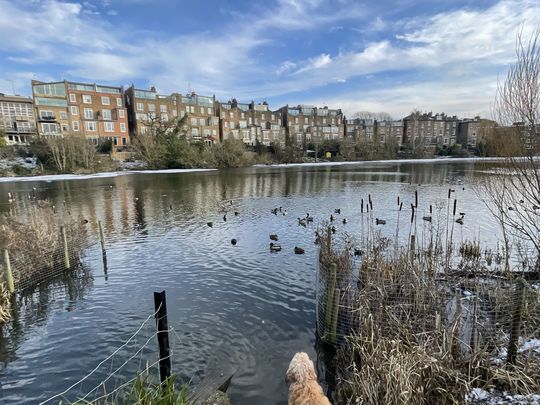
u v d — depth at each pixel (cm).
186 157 5244
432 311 544
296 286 862
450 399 397
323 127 8894
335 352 570
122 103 5975
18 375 529
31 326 679
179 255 1127
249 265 1023
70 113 5416
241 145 6025
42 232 1023
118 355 577
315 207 2053
